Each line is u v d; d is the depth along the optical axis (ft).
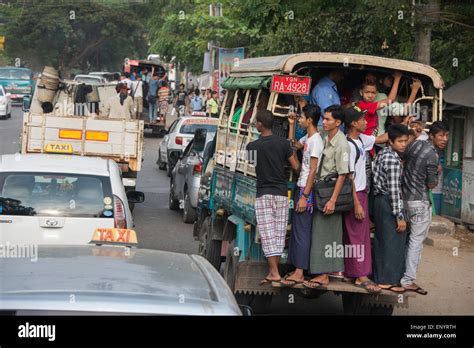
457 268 43.93
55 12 253.03
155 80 134.82
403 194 30.60
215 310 12.91
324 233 28.99
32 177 32.53
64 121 56.44
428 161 30.22
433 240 49.03
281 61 31.27
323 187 28.68
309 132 29.07
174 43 136.56
